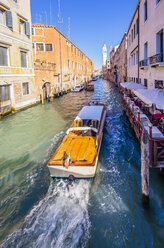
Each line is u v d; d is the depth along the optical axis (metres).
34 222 4.89
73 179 6.30
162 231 4.61
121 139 10.46
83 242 4.36
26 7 18.45
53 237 4.48
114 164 7.79
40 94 24.33
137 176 6.89
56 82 29.98
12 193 5.99
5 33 15.00
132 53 22.20
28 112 17.25
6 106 15.40
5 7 14.81
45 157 8.25
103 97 28.64
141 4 16.19
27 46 18.91
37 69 23.53
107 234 4.56
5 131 11.81
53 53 30.27
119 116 15.95
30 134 11.19
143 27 15.64
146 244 4.31
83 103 22.92
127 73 28.45
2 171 7.22
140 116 9.76
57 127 12.47
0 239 4.42
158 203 5.45
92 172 6.22
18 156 8.39
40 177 6.83
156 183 6.27
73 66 45.16
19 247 4.23
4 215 5.12
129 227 4.73
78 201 5.64
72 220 4.95
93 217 5.05
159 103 6.85
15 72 16.66
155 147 6.03
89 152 6.93
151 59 12.80
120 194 5.93
